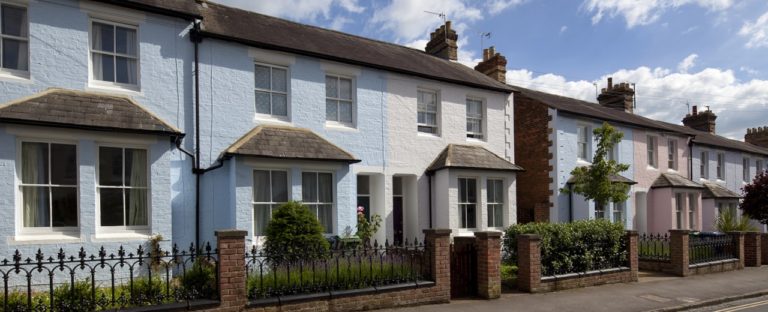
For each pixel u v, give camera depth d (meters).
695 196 22.45
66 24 9.84
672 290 11.96
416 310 8.96
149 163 9.91
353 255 8.98
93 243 9.14
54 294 7.15
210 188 11.13
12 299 6.86
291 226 9.85
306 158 11.65
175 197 10.72
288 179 11.85
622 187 15.89
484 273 10.26
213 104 11.48
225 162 11.31
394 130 14.38
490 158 15.61
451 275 10.30
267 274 8.48
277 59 12.50
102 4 10.20
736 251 16.05
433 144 15.16
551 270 11.60
